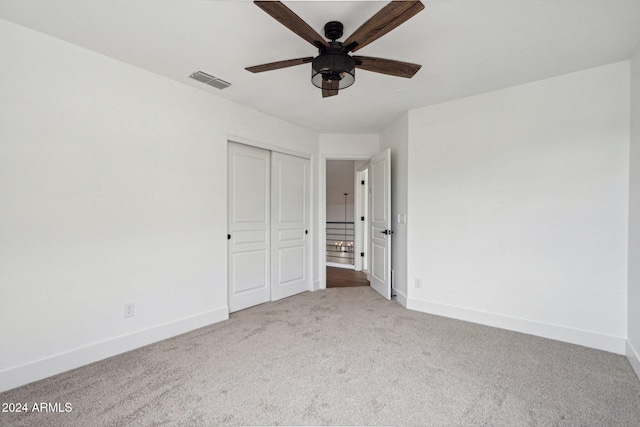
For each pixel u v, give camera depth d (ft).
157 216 8.48
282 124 12.59
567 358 7.45
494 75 8.49
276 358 7.45
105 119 7.47
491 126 9.63
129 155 7.90
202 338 8.66
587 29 6.33
